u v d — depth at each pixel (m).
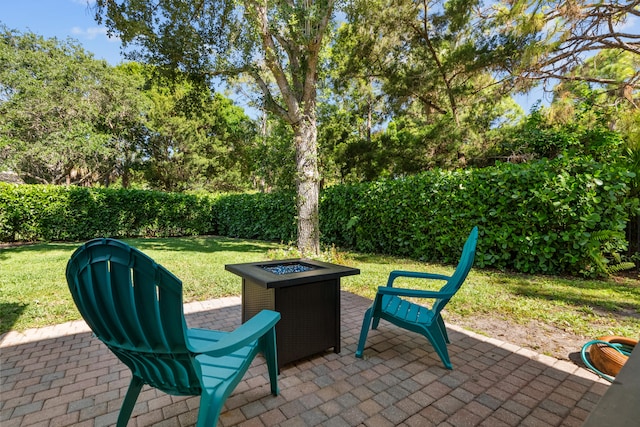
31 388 1.99
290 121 6.61
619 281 4.48
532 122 8.30
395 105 10.27
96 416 1.72
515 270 5.27
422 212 6.35
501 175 5.23
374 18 8.65
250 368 2.27
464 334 2.86
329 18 6.17
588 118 7.82
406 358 2.43
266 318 1.59
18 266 5.47
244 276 2.36
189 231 12.06
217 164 21.45
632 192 4.80
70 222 9.41
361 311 3.58
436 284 4.56
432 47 9.30
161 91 19.33
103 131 16.73
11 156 13.40
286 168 8.18
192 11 6.73
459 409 1.80
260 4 5.90
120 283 1.17
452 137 8.61
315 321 2.38
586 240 4.43
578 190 4.49
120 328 1.23
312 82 6.44
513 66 7.74
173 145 20.36
